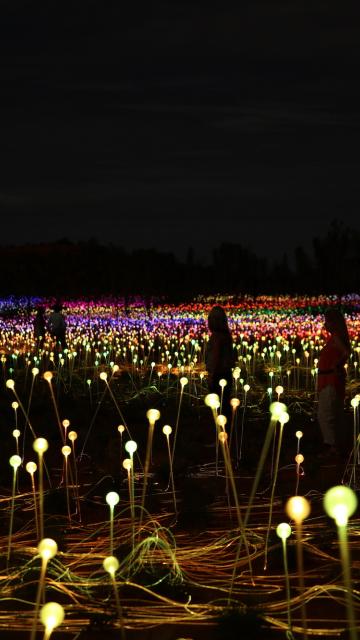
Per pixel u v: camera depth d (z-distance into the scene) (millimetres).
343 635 5305
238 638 5414
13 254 69125
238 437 13141
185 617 5742
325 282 57906
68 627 5656
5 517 8547
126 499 9234
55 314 25516
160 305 49625
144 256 65188
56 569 6742
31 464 6449
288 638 5293
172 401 17266
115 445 12453
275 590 6238
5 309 48281
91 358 25406
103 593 6266
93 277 63312
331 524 7773
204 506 8352
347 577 4117
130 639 5438
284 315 39406
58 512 8820
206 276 62438
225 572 6723
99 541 7578
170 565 6793
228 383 12812
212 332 12852
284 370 21609
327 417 11578
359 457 11312
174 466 10539
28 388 19688
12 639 5500
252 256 61500
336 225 58156
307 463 10922
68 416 15453
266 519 8180
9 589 6402
